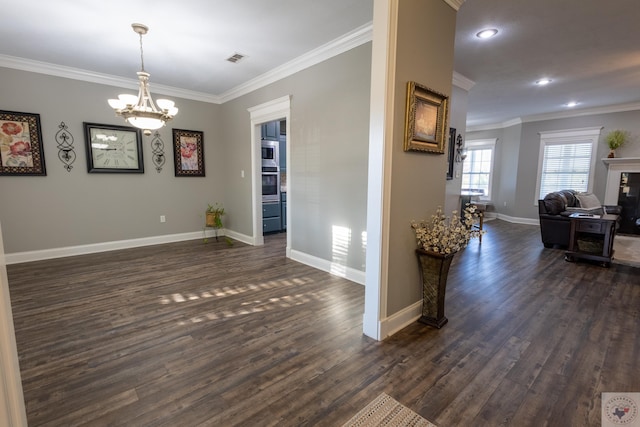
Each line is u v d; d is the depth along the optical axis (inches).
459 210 209.3
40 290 124.3
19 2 101.3
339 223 142.9
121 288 127.2
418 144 91.6
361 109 127.7
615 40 132.6
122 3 102.6
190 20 113.7
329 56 138.2
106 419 60.9
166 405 64.6
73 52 143.1
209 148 223.0
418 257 99.1
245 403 65.2
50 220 167.2
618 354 83.0
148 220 200.7
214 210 218.7
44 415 61.7
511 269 157.6
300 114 156.9
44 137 162.2
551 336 92.2
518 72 172.4
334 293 124.0
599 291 127.8
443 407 64.1
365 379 72.6
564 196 221.3
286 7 105.2
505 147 328.8
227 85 195.5
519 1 103.6
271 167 232.5
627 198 249.6
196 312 106.7
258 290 126.6
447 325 99.0
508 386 70.5
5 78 150.4
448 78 100.7
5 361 28.0
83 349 84.4
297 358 80.7
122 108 115.4
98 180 180.2
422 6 87.4
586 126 265.7
